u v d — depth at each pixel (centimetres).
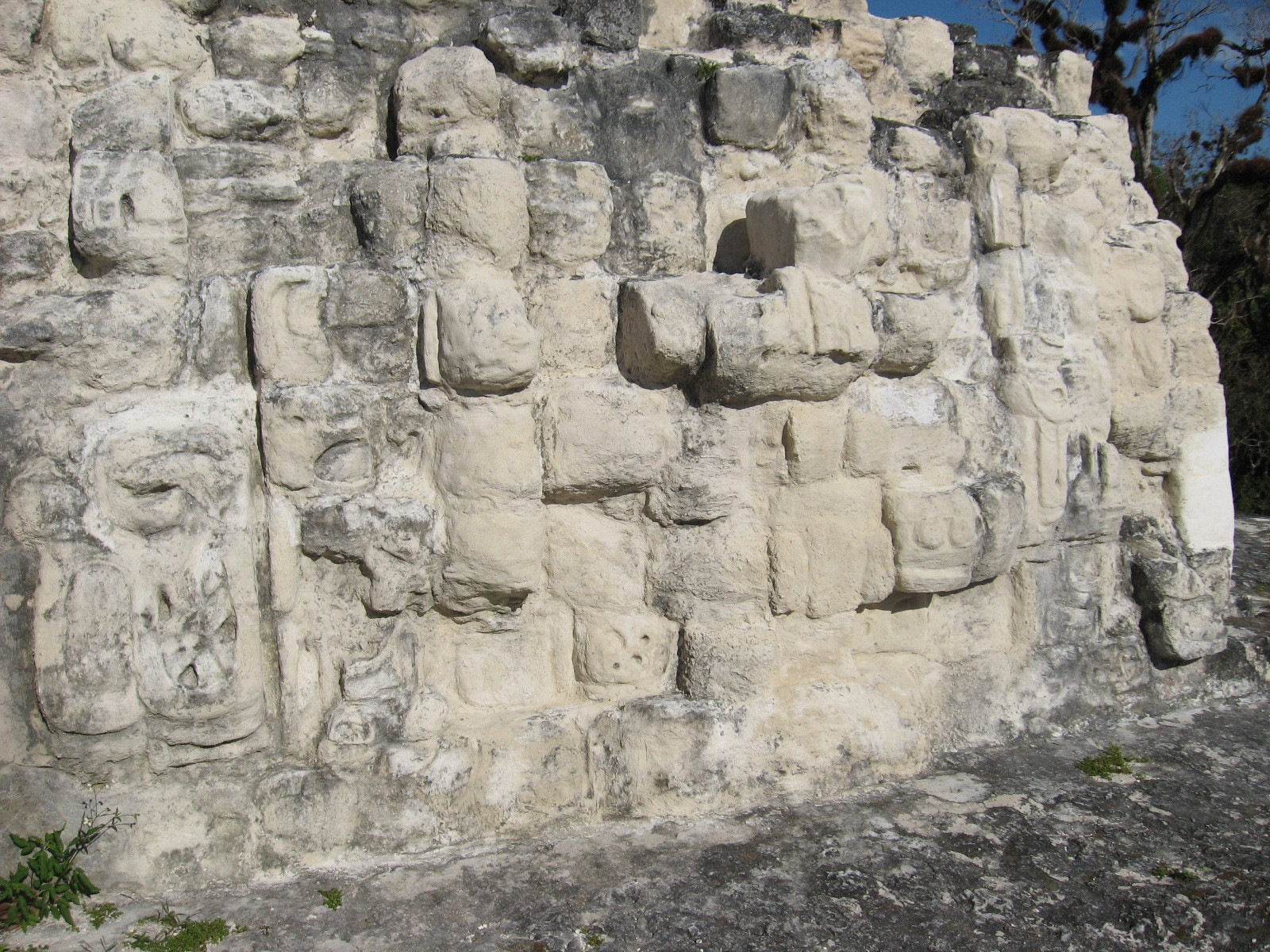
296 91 290
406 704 280
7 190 256
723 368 287
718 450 299
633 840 284
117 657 249
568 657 307
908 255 336
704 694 305
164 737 255
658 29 348
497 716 296
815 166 333
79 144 264
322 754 270
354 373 275
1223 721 368
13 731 248
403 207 279
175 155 271
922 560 315
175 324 265
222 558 259
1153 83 1309
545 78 306
